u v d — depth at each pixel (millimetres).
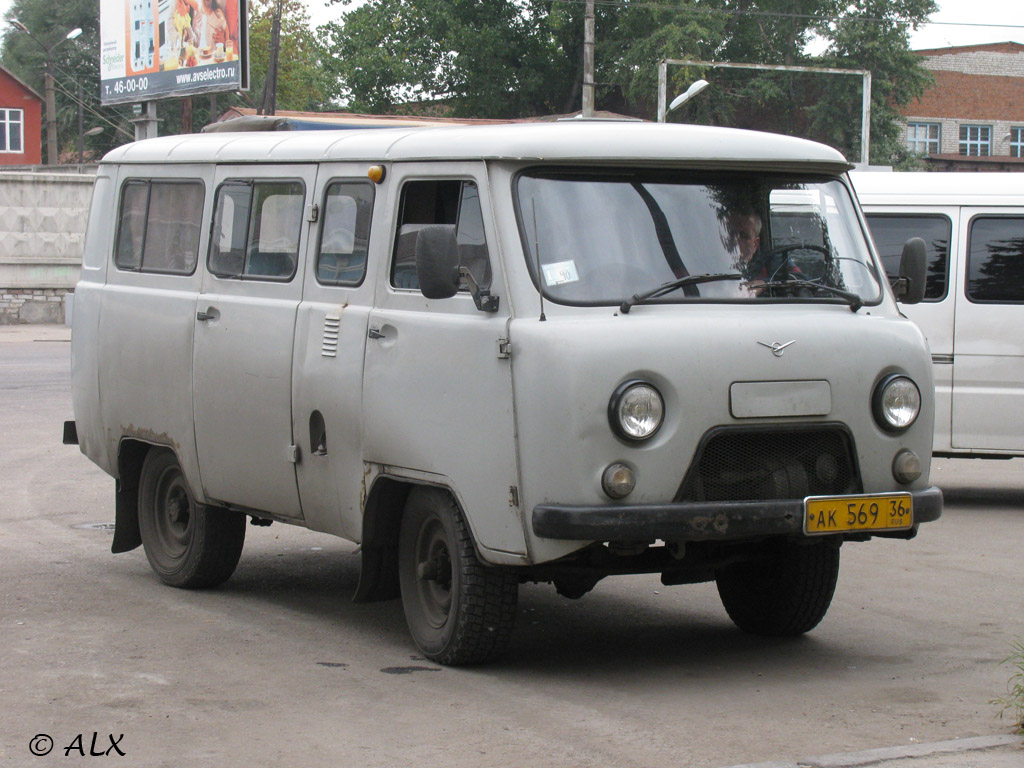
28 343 27250
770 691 5934
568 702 5738
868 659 6539
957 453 10914
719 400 5668
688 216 6145
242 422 7395
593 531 5469
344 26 48812
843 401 5922
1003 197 10844
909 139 56250
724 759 4961
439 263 5820
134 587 8203
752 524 5664
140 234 8492
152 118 34250
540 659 6520
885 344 6070
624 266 5934
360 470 6562
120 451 8555
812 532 5762
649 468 5582
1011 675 6211
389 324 6371
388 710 5609
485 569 6047
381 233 6555
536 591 8242
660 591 8211
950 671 6297
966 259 10867
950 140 56625
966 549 9523
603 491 5527
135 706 5672
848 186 6648
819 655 6621
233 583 8406
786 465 5867
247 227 7539
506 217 5879
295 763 4930
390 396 6324
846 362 5941
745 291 6066
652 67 44562
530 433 5609
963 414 10859
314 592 8156
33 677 6121
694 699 5797
